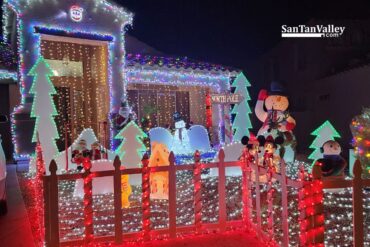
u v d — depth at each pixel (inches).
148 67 594.9
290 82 879.1
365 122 334.0
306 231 160.1
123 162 354.0
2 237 205.3
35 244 196.5
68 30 521.7
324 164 296.5
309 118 784.3
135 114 591.8
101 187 312.7
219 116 652.1
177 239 208.8
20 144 499.5
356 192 163.8
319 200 159.9
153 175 309.0
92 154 381.7
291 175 390.3
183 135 538.0
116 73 564.4
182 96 698.8
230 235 215.0
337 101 701.3
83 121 593.3
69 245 197.3
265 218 248.5
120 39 567.5
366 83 616.4
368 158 327.6
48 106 418.0
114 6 557.0
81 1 532.1
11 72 516.7
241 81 523.2
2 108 559.5
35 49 495.8
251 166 218.8
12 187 341.7
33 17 495.8
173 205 210.5
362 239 163.9
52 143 417.4
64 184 372.2
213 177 402.6
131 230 233.0
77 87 592.7
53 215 186.2
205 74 659.4
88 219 192.4
